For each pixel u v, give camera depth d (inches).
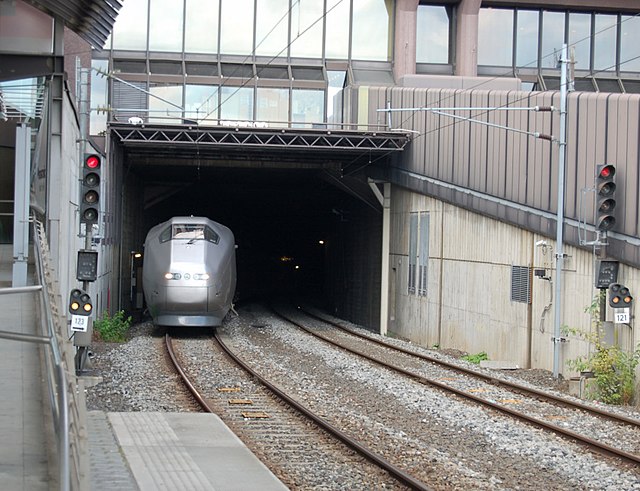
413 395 627.8
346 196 1619.1
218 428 443.2
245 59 1421.0
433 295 1111.6
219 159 1369.3
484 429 499.8
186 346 967.0
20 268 596.7
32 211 756.6
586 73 1531.7
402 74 1446.9
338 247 1818.4
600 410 566.3
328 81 1428.4
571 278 773.3
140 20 1400.1
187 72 1393.9
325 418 522.3
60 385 208.7
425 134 1125.1
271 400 588.1
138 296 1530.5
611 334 670.5
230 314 1560.0
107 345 916.0
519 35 1524.4
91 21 663.1
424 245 1147.9
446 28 1513.3
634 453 452.8
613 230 705.0
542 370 812.6
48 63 666.2
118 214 1240.8
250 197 1843.0
